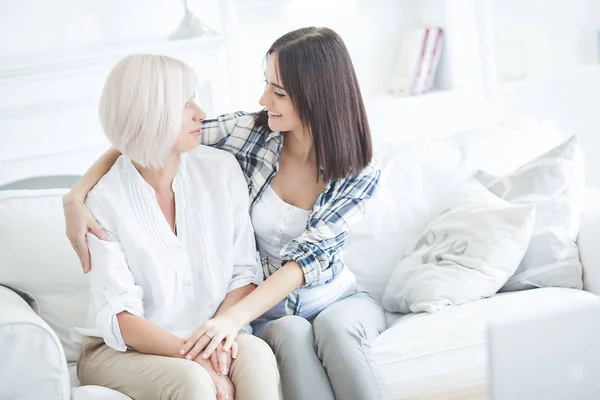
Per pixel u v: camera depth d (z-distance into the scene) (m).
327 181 2.07
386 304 2.30
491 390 1.35
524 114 3.73
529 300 2.07
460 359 1.96
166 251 1.92
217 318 1.85
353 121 2.03
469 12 3.59
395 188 2.42
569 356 1.36
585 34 3.88
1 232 2.11
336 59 2.00
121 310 1.82
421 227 2.40
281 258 2.03
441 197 2.43
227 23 3.30
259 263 2.05
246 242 2.01
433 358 1.96
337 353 1.86
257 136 2.11
